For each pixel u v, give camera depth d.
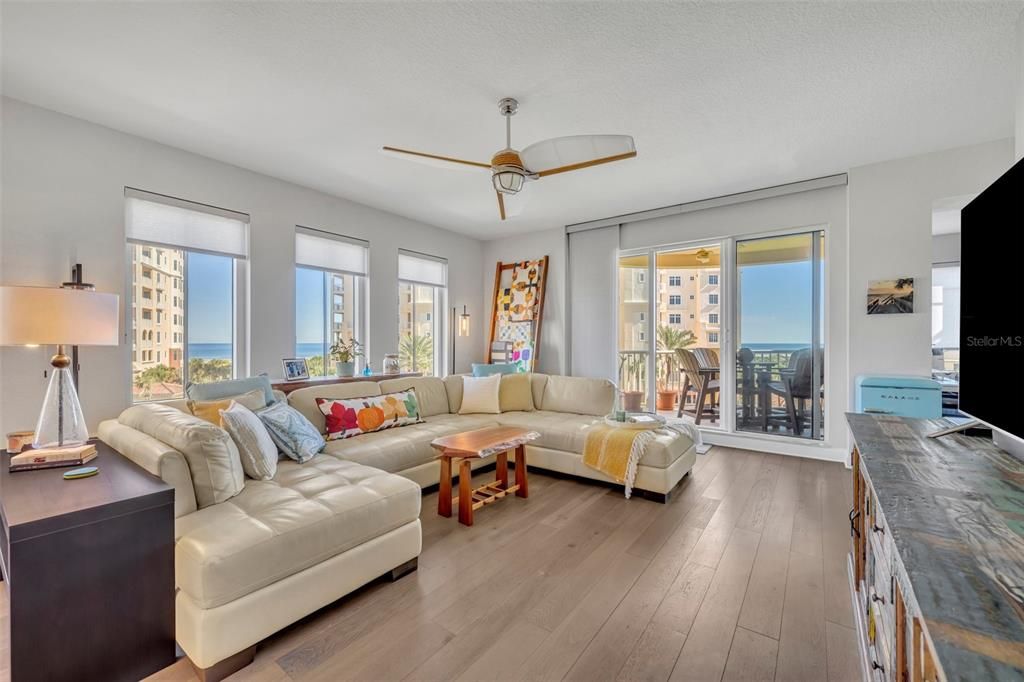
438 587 2.02
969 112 2.79
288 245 3.94
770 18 1.96
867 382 3.40
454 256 5.86
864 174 3.65
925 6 1.89
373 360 4.69
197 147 3.25
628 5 1.87
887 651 1.14
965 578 0.71
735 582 2.05
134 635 1.51
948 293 5.88
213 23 1.97
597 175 3.85
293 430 2.66
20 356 2.60
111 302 2.11
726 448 4.49
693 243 4.77
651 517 2.81
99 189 2.89
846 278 3.92
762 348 4.45
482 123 2.89
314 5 1.87
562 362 5.61
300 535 1.71
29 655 1.33
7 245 2.56
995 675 0.50
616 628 1.73
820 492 3.23
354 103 2.65
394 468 3.04
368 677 1.49
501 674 1.50
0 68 2.29
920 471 1.28
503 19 1.96
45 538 1.36
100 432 2.43
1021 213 1.28
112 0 1.82
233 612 1.51
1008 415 1.34
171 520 1.61
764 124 2.93
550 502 3.10
